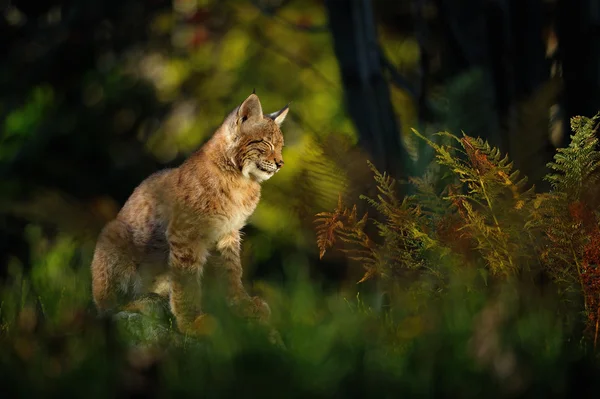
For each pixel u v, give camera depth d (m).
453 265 8.40
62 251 13.83
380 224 9.04
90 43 22.77
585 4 10.77
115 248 11.65
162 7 23.42
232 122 11.83
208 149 11.87
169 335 9.03
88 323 7.60
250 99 11.88
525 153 9.78
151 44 24.08
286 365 6.22
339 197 9.22
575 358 6.29
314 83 25.16
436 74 12.83
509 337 6.19
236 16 24.59
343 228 9.39
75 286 11.79
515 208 8.13
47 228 16.86
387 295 8.97
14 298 10.94
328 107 24.36
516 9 11.39
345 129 20.36
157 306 11.34
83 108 22.20
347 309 8.38
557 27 11.23
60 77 22.84
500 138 10.64
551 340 6.58
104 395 5.89
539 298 7.42
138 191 12.05
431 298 8.11
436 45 12.93
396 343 6.82
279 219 16.09
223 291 10.46
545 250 8.03
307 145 11.18
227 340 6.91
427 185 9.04
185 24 23.42
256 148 11.95
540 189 9.63
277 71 25.44
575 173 7.99
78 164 21.41
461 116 10.81
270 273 16.70
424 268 8.85
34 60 22.84
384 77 12.89
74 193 20.75
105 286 11.59
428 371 6.00
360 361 6.17
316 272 13.38
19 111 21.67
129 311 10.87
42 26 23.23
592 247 7.67
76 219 14.93
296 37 25.36
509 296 7.09
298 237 14.52
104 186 21.20
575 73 10.89
